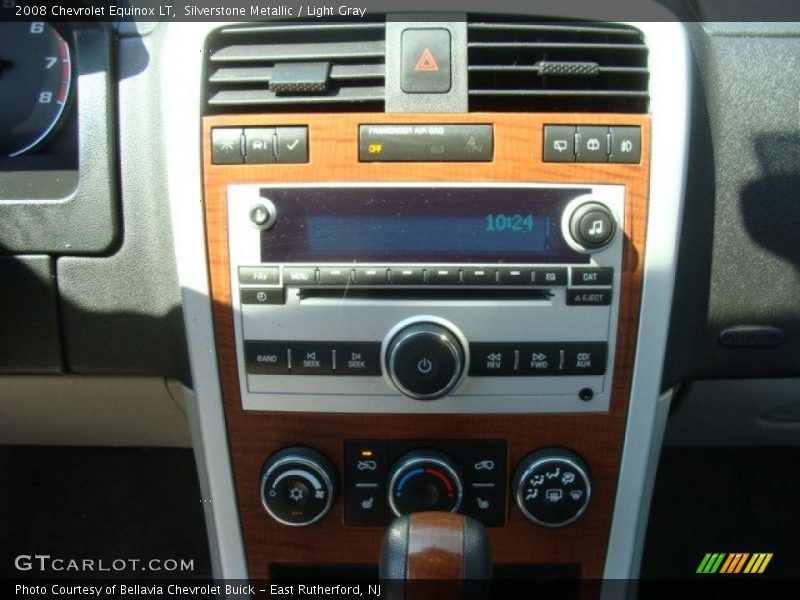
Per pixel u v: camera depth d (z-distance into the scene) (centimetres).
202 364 109
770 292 113
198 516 180
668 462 183
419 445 111
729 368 117
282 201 104
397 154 103
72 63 115
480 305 105
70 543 179
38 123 118
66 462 181
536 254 104
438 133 102
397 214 104
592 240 103
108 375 121
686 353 116
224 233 105
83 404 130
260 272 105
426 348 103
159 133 109
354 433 110
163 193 110
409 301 105
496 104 104
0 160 118
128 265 113
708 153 110
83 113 111
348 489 112
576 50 106
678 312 112
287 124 103
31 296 115
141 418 135
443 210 103
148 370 118
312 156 103
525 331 106
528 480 110
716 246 112
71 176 116
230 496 114
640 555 119
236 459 112
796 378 121
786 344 116
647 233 105
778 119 111
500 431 110
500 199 103
